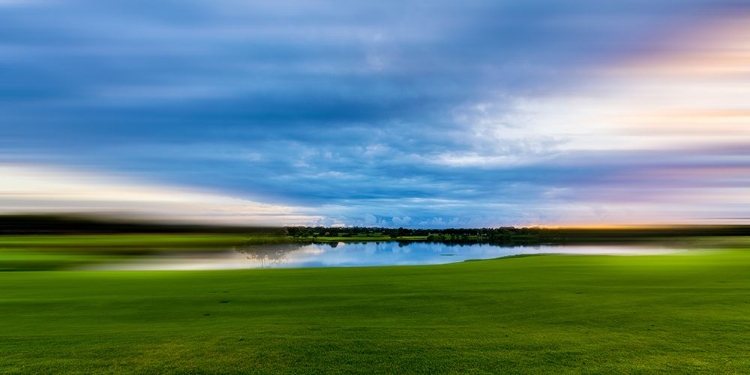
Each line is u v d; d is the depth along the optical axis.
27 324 19.69
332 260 85.06
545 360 14.70
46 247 105.81
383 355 15.24
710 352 15.33
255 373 13.76
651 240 157.75
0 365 14.33
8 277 36.81
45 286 31.03
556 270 38.81
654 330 18.05
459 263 48.81
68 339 17.09
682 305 22.59
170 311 22.25
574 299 24.48
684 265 42.28
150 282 33.00
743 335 17.23
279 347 16.03
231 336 17.38
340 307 22.97
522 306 22.88
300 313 21.62
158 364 14.45
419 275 35.94
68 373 13.76
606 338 17.05
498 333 17.83
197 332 18.02
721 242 127.75
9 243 125.19
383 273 37.91
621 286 28.77
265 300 24.97
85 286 30.98
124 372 13.84
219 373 13.78
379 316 20.91
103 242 130.62
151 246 114.50
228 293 27.34
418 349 15.81
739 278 32.16
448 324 19.31
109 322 20.03
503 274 36.09
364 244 170.75
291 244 103.12
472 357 15.02
